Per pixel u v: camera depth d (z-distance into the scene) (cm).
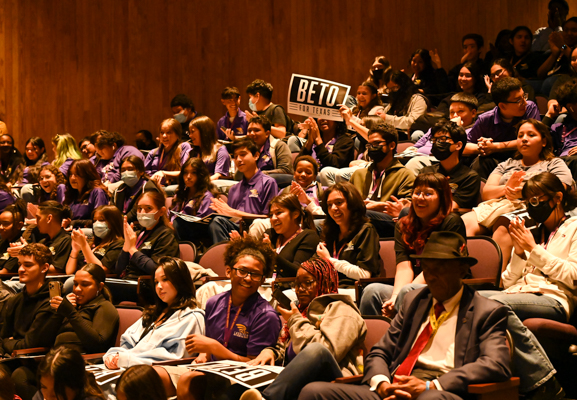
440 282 278
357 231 413
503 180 452
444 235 282
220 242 486
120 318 410
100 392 319
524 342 285
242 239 370
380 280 386
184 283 373
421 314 286
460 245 280
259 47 927
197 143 629
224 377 304
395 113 714
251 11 927
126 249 482
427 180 372
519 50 762
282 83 923
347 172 583
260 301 353
